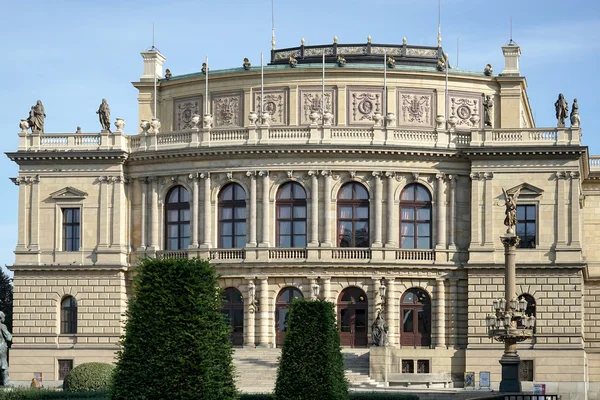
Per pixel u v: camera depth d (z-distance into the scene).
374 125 134.00
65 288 137.50
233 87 142.62
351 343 132.12
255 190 134.00
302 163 133.62
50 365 136.62
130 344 77.25
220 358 78.50
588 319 146.38
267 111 141.50
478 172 133.12
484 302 131.50
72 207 138.62
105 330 136.38
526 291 131.12
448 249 133.38
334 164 133.50
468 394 109.88
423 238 134.38
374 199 133.38
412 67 142.25
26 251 138.25
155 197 137.62
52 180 139.00
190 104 145.12
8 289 188.75
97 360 135.88
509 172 132.88
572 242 131.12
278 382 91.81
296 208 134.25
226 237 135.38
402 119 140.88
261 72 140.75
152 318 77.38
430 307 133.12
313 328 92.19
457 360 130.62
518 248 131.88
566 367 129.38
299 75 141.00
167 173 137.12
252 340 132.50
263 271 132.88
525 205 132.62
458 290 133.12
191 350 76.75
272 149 133.12
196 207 135.38
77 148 138.38
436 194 134.12
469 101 143.38
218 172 135.25
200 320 77.62
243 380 121.44
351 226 133.88
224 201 135.62
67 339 137.12
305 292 132.62
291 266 132.00
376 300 131.50
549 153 132.00
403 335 132.88
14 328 137.88
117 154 137.25
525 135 133.12
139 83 146.88
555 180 132.25
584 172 143.38
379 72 140.50
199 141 135.88
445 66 143.50
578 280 130.62
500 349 130.00
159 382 75.94
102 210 137.62
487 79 143.88
